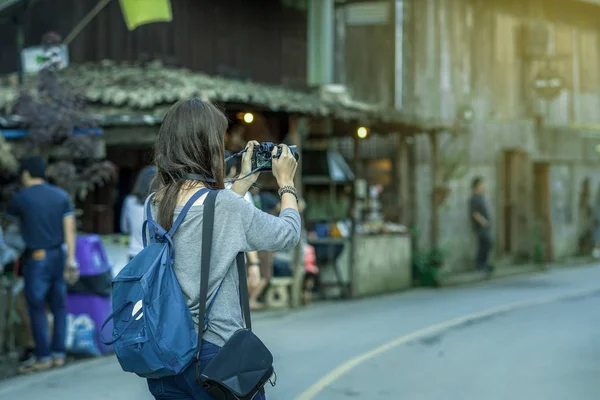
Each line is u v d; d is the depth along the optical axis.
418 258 18.00
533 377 8.45
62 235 8.70
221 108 3.65
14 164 9.02
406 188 19.33
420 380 8.32
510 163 23.36
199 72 15.52
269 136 14.84
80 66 13.96
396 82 19.81
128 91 11.99
